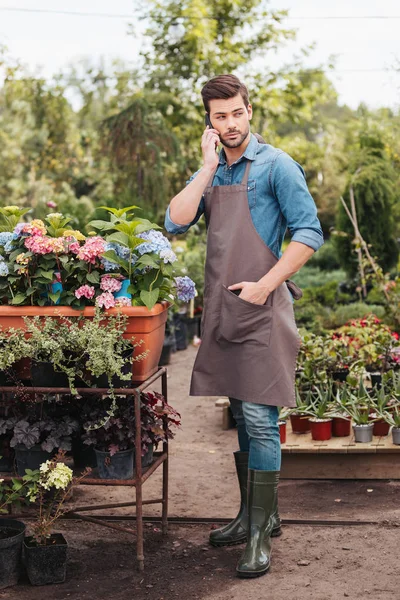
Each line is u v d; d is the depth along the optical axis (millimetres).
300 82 18656
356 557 3145
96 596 2877
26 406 3256
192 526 3602
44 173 22766
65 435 3145
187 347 9336
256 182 3041
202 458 4793
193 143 16875
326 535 3408
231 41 17734
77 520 3688
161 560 3209
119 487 4207
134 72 17234
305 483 4184
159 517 3678
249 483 3100
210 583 2963
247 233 3047
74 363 3113
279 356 3027
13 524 3135
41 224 3184
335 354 5348
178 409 6184
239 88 3018
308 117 19391
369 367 5773
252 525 3080
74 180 22656
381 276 9219
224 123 3018
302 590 2854
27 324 3062
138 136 11469
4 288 3174
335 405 4504
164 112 16391
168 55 17328
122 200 10266
